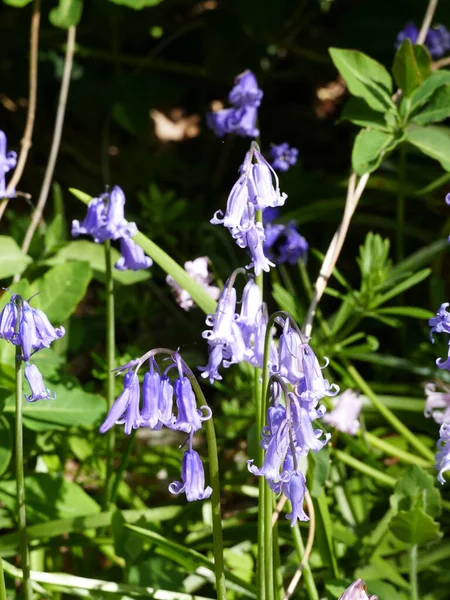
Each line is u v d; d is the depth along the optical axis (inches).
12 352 14.7
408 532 12.6
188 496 9.8
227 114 16.6
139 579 13.3
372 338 16.7
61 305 15.3
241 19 25.7
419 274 16.4
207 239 22.1
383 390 19.3
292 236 17.4
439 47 23.0
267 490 10.5
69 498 14.1
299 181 24.2
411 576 13.4
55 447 16.6
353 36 26.0
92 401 14.3
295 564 14.8
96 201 13.1
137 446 18.5
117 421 9.8
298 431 9.7
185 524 16.0
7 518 14.3
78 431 16.9
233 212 10.3
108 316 14.1
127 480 18.1
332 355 17.4
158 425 9.8
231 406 18.3
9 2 18.4
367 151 15.0
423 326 21.2
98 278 17.6
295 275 23.7
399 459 17.7
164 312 24.1
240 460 17.8
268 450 9.8
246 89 16.3
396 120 15.7
